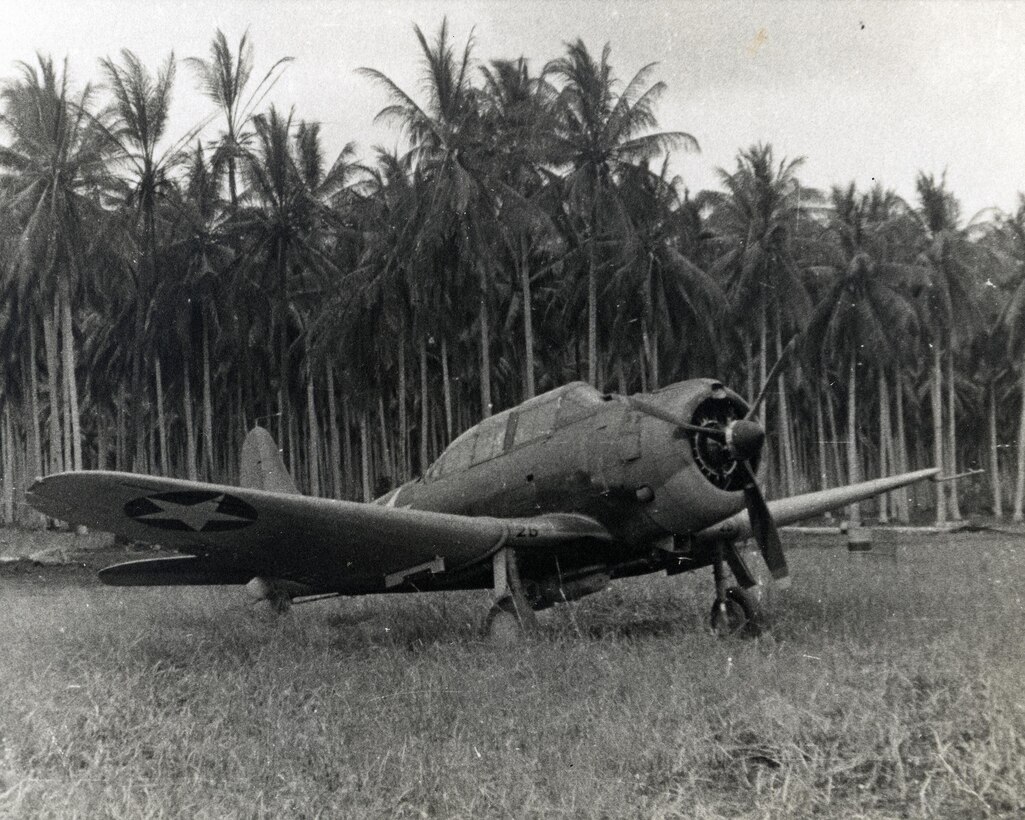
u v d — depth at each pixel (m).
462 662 7.79
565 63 32.78
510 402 46.69
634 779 4.84
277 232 38.28
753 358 48.50
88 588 19.08
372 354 38.84
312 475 39.56
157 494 7.79
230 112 40.56
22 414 51.81
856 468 43.22
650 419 9.27
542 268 42.06
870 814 4.40
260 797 4.67
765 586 11.97
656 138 32.75
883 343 41.84
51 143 32.50
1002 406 56.41
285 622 10.62
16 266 34.84
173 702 6.64
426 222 31.50
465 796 4.66
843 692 5.93
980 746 4.93
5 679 7.48
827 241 43.78
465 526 9.00
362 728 5.75
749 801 4.61
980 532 35.72
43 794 4.82
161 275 37.66
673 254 36.97
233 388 48.06
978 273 45.50
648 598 11.64
